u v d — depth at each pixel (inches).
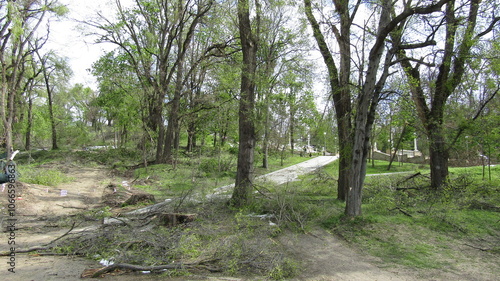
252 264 232.8
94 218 380.8
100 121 1894.7
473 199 416.2
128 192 587.5
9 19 614.5
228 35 751.1
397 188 513.7
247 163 428.1
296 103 890.7
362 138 361.4
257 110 482.6
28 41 843.4
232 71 716.0
